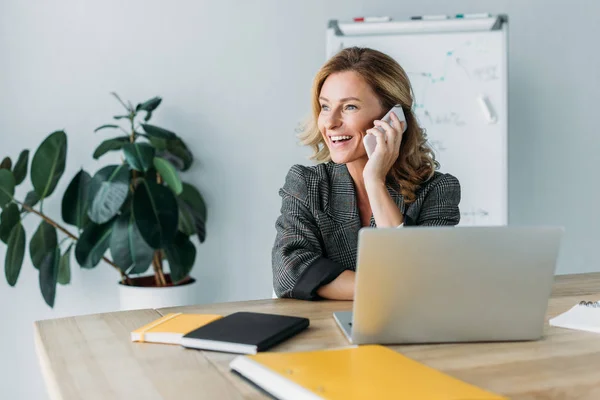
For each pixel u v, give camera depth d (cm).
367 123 163
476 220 301
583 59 339
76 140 295
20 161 265
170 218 262
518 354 99
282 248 154
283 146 316
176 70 304
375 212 155
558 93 338
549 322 119
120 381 88
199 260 312
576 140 341
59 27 291
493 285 101
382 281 99
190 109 307
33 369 294
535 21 332
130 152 259
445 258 99
